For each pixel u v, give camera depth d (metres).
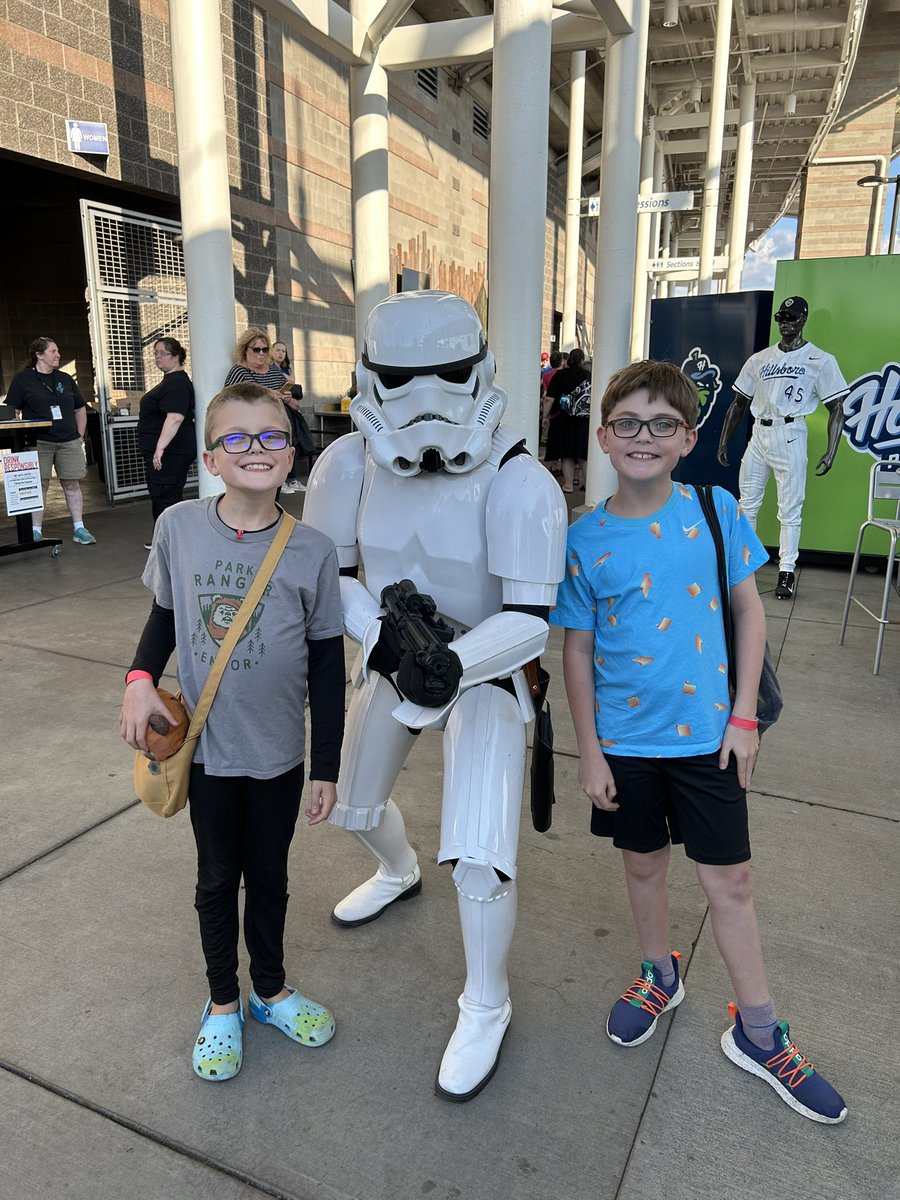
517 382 5.41
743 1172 1.64
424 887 2.58
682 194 11.35
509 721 1.87
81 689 4.09
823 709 3.96
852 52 15.68
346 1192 1.59
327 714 1.80
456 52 6.91
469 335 1.72
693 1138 1.71
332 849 2.78
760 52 15.36
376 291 7.63
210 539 1.70
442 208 15.88
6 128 7.28
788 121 20.77
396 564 1.88
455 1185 1.61
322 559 1.74
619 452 1.69
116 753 3.43
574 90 14.16
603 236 7.32
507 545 1.74
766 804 3.08
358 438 2.01
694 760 1.74
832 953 2.28
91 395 11.83
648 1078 1.87
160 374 9.73
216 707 1.70
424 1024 2.02
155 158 8.98
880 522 4.57
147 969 2.19
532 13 4.88
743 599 1.77
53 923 2.37
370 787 2.12
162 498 6.47
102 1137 1.70
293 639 1.71
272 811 1.78
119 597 5.64
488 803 1.79
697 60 15.77
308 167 11.70
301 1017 1.95
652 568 1.71
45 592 5.76
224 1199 1.57
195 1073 1.86
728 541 1.75
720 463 6.44
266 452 1.63
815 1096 1.75
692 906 2.48
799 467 5.79
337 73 12.20
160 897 2.50
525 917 2.43
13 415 6.42
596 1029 2.01
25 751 3.44
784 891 2.55
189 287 5.88
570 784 3.24
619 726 1.79
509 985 2.15
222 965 1.86
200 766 1.74
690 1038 1.98
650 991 2.00
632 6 6.69
